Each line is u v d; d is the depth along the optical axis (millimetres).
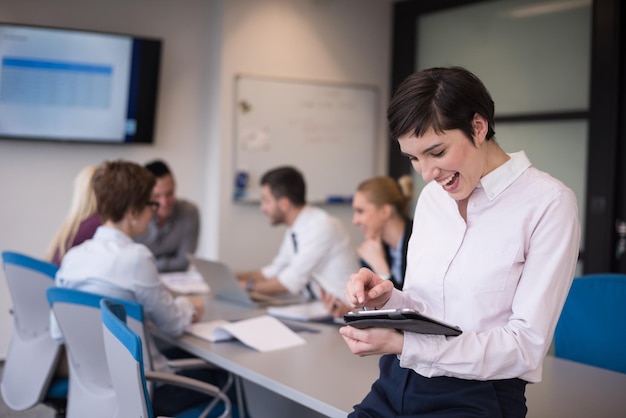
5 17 4625
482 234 1547
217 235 5227
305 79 5539
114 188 2596
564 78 4859
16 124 4652
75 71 4750
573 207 1488
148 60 4926
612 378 2236
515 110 5168
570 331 2551
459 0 5473
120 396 1881
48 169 4859
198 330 2736
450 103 1427
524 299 1475
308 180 5602
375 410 1640
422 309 1649
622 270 4598
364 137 5859
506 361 1441
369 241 3162
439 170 1483
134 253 2545
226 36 5180
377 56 5918
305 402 1966
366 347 1514
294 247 3654
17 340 3021
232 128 5238
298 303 3449
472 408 1516
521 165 1539
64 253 3119
